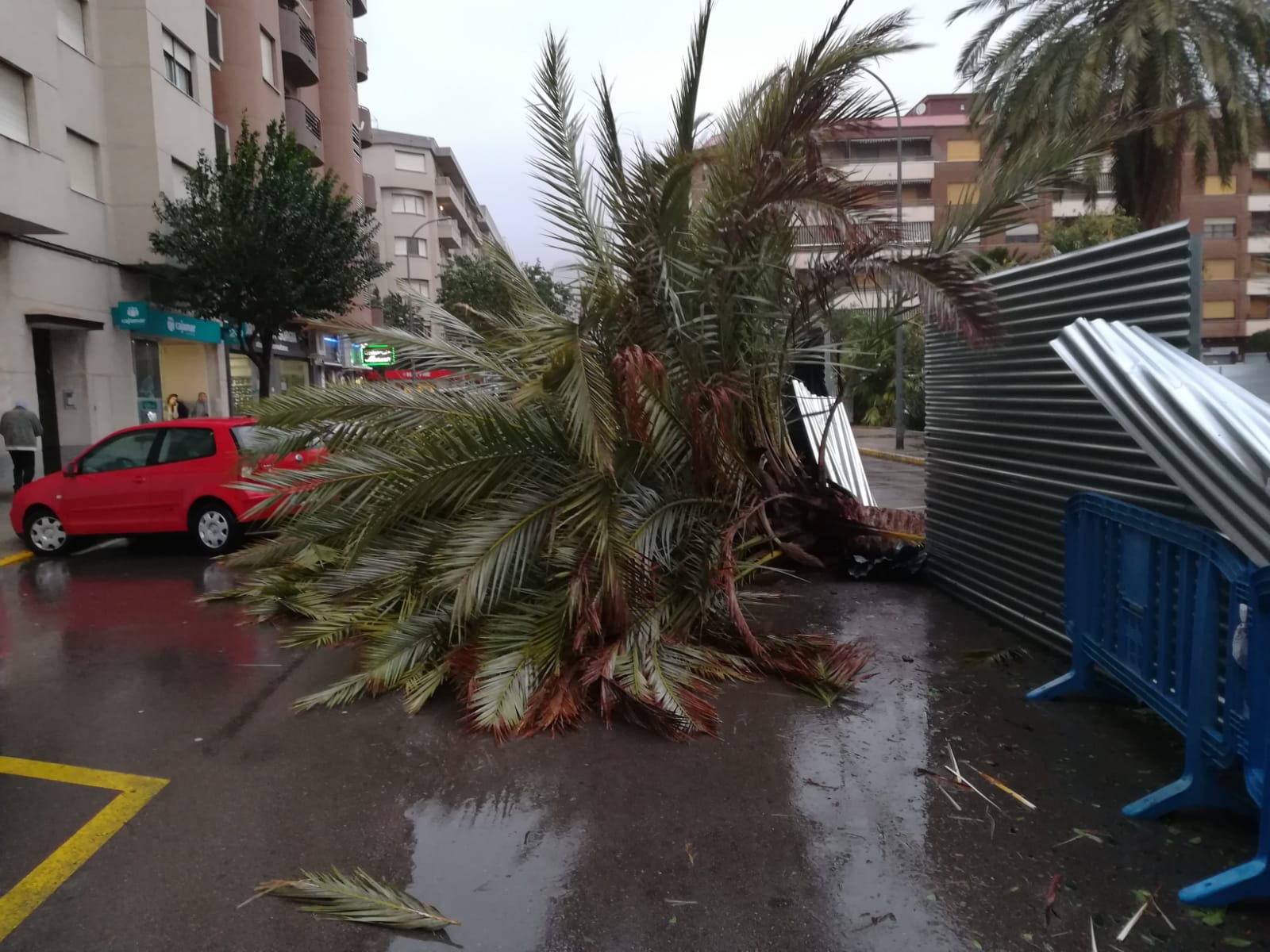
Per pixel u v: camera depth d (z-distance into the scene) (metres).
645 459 5.76
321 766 4.07
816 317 6.59
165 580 8.55
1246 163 16.55
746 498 6.77
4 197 14.09
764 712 4.64
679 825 3.48
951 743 4.20
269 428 5.97
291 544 7.34
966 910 2.90
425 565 5.82
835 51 5.75
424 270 61.81
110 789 3.87
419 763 4.09
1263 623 2.85
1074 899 2.94
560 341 5.07
